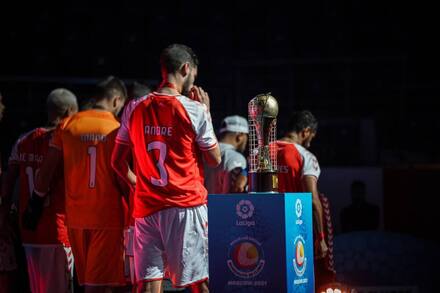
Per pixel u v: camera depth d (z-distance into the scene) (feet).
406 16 95.86
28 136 29.48
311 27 97.19
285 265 19.63
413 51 95.55
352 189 43.16
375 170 43.75
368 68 86.07
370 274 36.14
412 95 86.69
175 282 22.09
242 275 20.02
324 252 30.48
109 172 25.98
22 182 29.40
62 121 26.89
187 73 22.91
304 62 86.48
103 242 25.95
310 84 87.25
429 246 36.86
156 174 21.75
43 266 28.32
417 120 84.33
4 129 67.97
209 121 22.40
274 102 21.22
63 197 28.45
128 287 29.60
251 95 87.10
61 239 28.43
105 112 26.73
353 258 36.35
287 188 30.09
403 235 37.55
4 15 91.66
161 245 21.97
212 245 20.27
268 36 97.30
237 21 97.60
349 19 97.25
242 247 20.02
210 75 94.84
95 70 93.35
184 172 21.90
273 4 97.66
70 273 28.89
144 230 21.89
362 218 42.96
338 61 85.81
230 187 33.35
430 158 79.41
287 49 97.25
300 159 30.12
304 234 21.31
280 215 19.75
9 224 29.58
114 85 27.50
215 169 34.04
